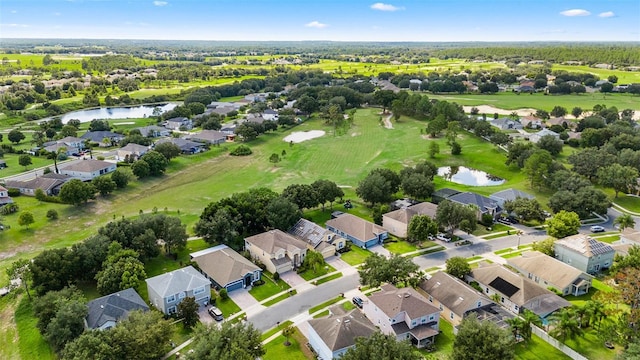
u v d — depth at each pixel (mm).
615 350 66812
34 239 105625
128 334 62219
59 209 122562
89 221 116875
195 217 119500
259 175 157625
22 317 75812
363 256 99250
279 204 107250
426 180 130000
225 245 100375
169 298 76250
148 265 92938
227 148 192500
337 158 178375
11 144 196875
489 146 187625
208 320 75500
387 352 54625
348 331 65000
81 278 85625
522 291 79250
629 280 72688
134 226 94562
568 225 105062
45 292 79688
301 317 76562
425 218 102875
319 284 87375
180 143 186625
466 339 59031
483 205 119188
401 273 81500
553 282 85062
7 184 135375
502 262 95938
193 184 148000
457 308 74875
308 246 99688
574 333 69625
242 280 85688
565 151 181125
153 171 152125
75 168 150625
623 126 191125
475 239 107875
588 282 84938
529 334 68562
